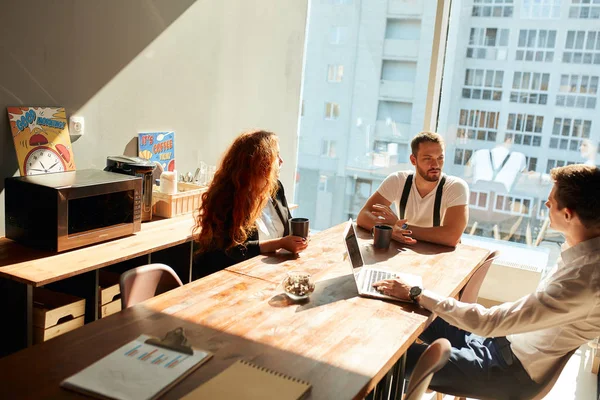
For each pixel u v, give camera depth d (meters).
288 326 1.77
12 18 2.65
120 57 3.25
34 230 2.57
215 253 2.54
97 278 2.56
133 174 3.09
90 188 2.61
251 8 4.23
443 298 2.00
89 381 1.34
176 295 1.98
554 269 2.01
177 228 3.10
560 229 1.94
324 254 2.59
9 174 2.76
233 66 4.16
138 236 2.90
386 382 1.99
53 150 2.91
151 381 1.36
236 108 4.27
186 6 3.65
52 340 1.57
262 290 2.08
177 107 3.72
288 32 4.72
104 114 3.21
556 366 1.92
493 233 4.39
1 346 2.40
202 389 1.35
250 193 2.49
